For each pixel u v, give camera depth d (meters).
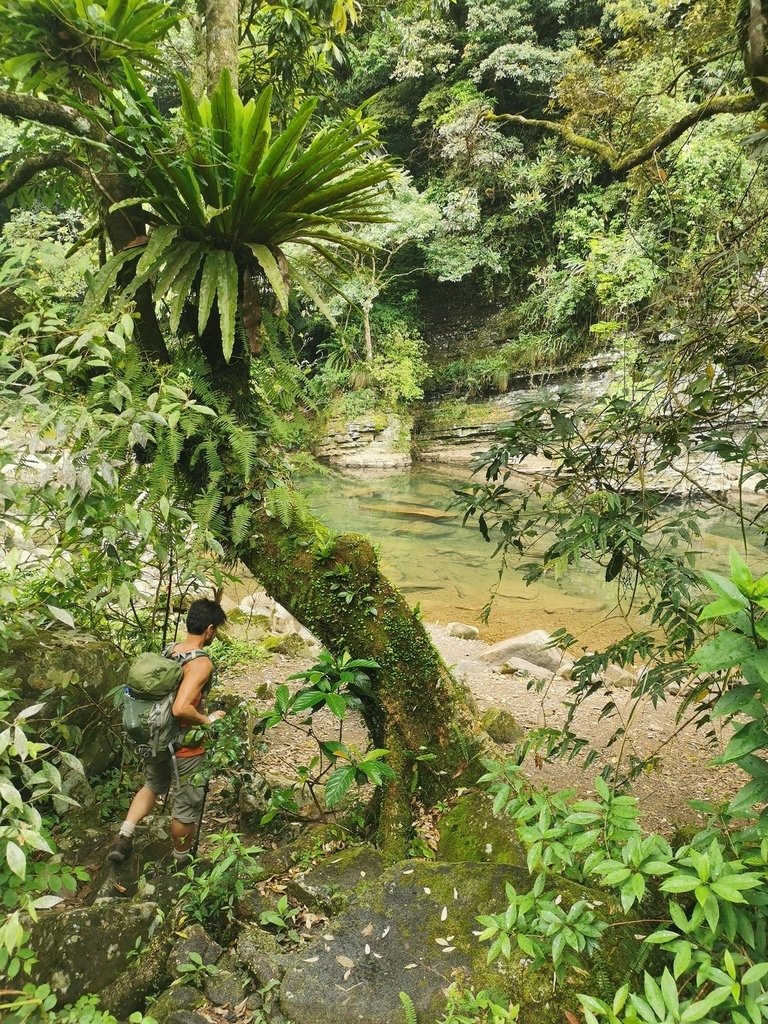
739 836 1.62
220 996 2.17
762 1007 1.36
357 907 2.41
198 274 3.26
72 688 3.14
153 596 4.60
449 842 2.89
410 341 21.72
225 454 3.30
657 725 5.29
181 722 2.80
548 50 18.03
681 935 1.88
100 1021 1.93
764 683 1.34
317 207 3.12
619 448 2.79
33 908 1.81
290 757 4.33
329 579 3.26
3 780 1.89
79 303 3.13
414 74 18.91
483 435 21.08
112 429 2.54
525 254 21.50
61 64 3.05
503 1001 2.00
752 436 2.54
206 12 3.59
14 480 2.43
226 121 2.72
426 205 19.19
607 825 1.84
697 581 2.55
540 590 9.79
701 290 2.65
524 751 3.16
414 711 3.26
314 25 4.99
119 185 3.18
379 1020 2.03
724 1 3.89
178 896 2.57
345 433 20.53
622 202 15.01
